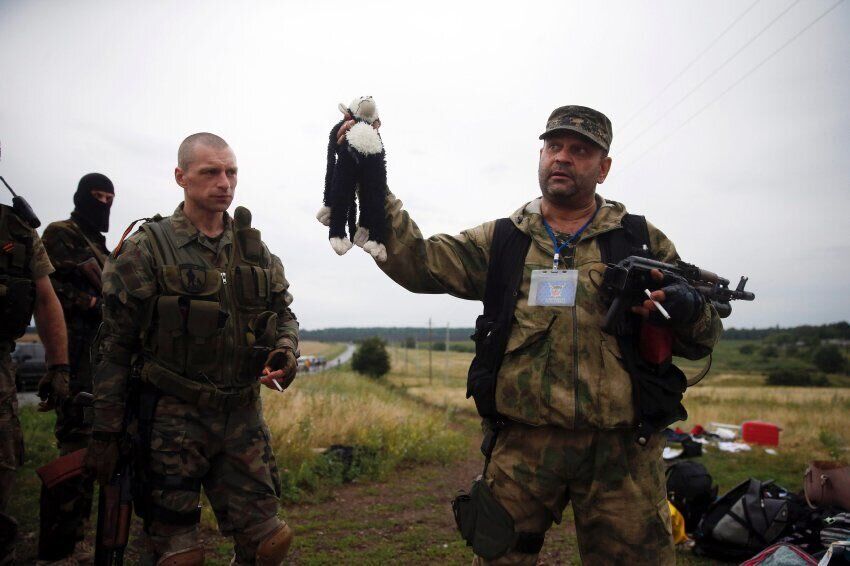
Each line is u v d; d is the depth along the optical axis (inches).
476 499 81.7
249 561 91.8
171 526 85.0
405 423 362.0
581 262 80.2
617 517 75.1
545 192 82.8
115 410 85.1
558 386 75.4
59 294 122.3
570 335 76.4
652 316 74.6
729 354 4628.4
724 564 150.9
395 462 287.3
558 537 172.4
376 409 374.6
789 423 598.9
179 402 86.8
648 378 75.3
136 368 87.2
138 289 85.0
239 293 92.0
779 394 1465.3
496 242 85.4
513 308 80.2
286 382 94.0
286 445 250.7
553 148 82.4
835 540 114.3
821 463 143.2
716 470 302.0
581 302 77.5
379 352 1663.4
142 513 85.4
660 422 75.2
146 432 84.9
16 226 97.6
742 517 149.7
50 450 228.1
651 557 74.9
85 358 126.2
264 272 95.7
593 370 75.4
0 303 91.5
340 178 78.8
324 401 370.3
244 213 96.8
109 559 83.8
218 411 89.4
